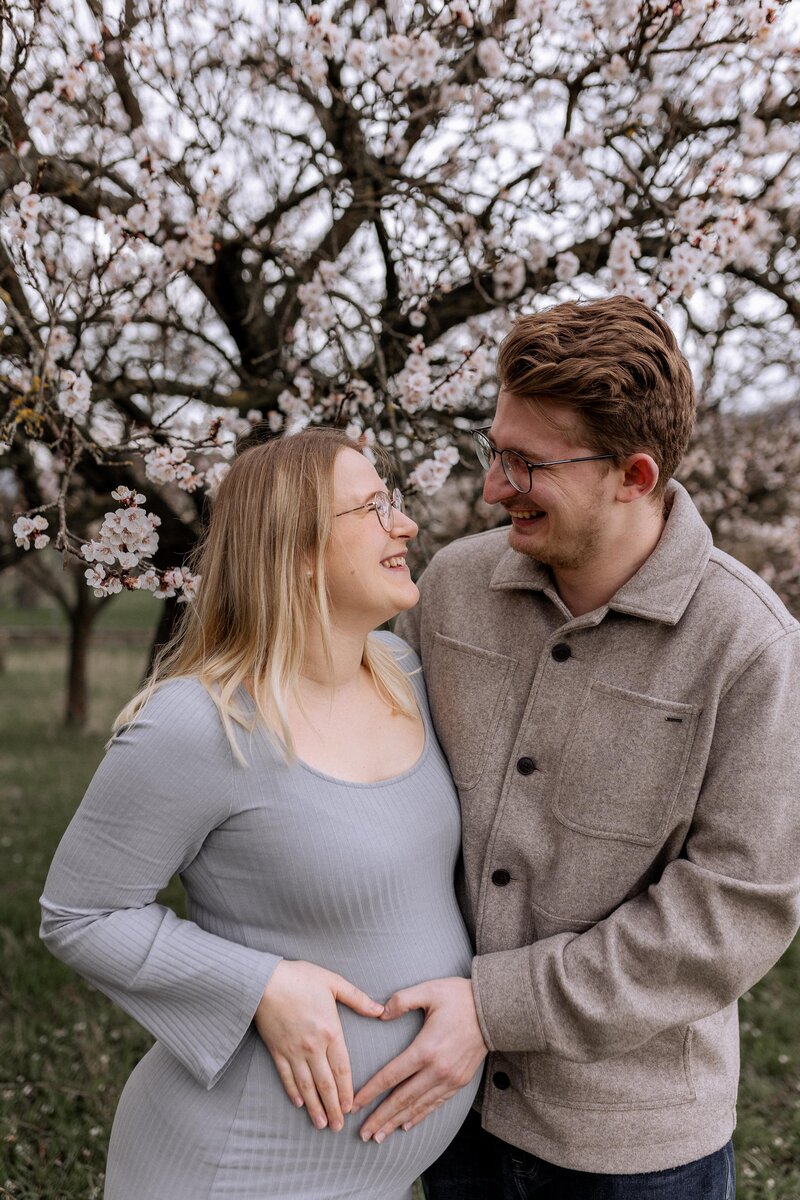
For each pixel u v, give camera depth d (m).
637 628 1.28
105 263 2.01
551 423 1.18
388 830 1.22
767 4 1.94
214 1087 1.18
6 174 2.18
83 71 2.11
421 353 2.22
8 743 7.79
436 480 2.08
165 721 1.16
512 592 1.41
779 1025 3.09
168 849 1.17
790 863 1.15
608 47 2.17
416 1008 1.21
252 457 1.29
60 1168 2.26
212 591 1.29
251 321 2.74
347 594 1.26
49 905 1.17
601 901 1.26
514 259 2.26
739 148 2.34
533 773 1.33
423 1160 1.25
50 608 19.02
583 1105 1.24
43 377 1.85
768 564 4.29
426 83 2.09
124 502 1.73
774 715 1.16
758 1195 2.29
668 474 1.25
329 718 1.28
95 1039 2.82
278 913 1.19
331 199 2.37
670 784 1.22
